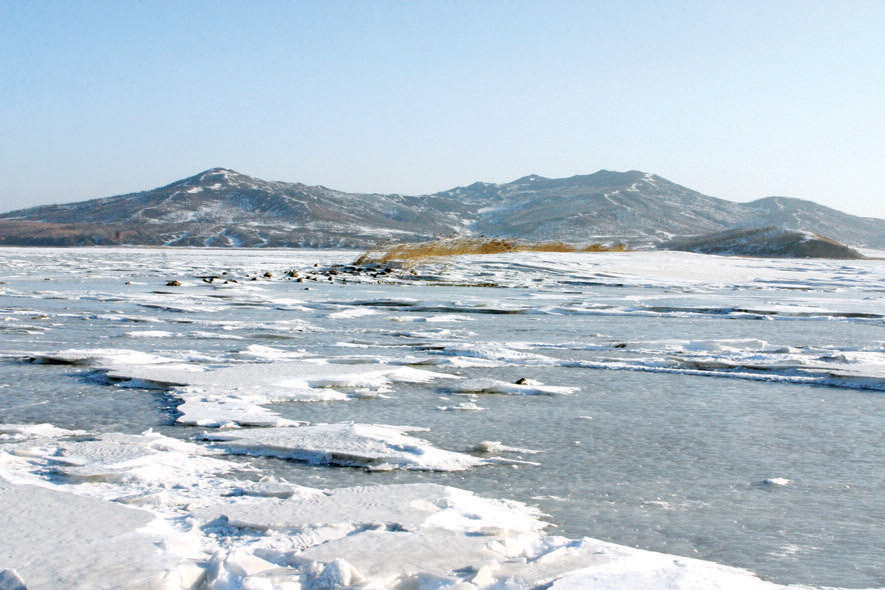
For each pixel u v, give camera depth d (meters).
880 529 5.50
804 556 4.98
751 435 8.26
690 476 6.77
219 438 7.81
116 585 4.08
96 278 33.53
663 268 39.97
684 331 17.23
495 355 13.45
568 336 16.30
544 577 4.31
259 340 15.41
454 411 9.32
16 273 37.12
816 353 13.54
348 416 8.98
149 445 7.46
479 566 4.41
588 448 7.69
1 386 10.51
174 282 29.16
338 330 17.05
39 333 15.99
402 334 16.45
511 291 28.48
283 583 4.10
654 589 4.18
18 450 7.10
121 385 10.62
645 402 9.91
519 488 6.38
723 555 4.98
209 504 5.63
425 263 40.69
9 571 4.09
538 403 9.81
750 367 12.23
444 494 5.80
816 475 6.85
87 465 6.62
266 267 45.12
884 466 7.12
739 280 35.09
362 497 5.70
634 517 5.70
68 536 4.79
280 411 9.22
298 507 5.45
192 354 13.24
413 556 4.51
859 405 9.75
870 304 23.77
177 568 4.25
